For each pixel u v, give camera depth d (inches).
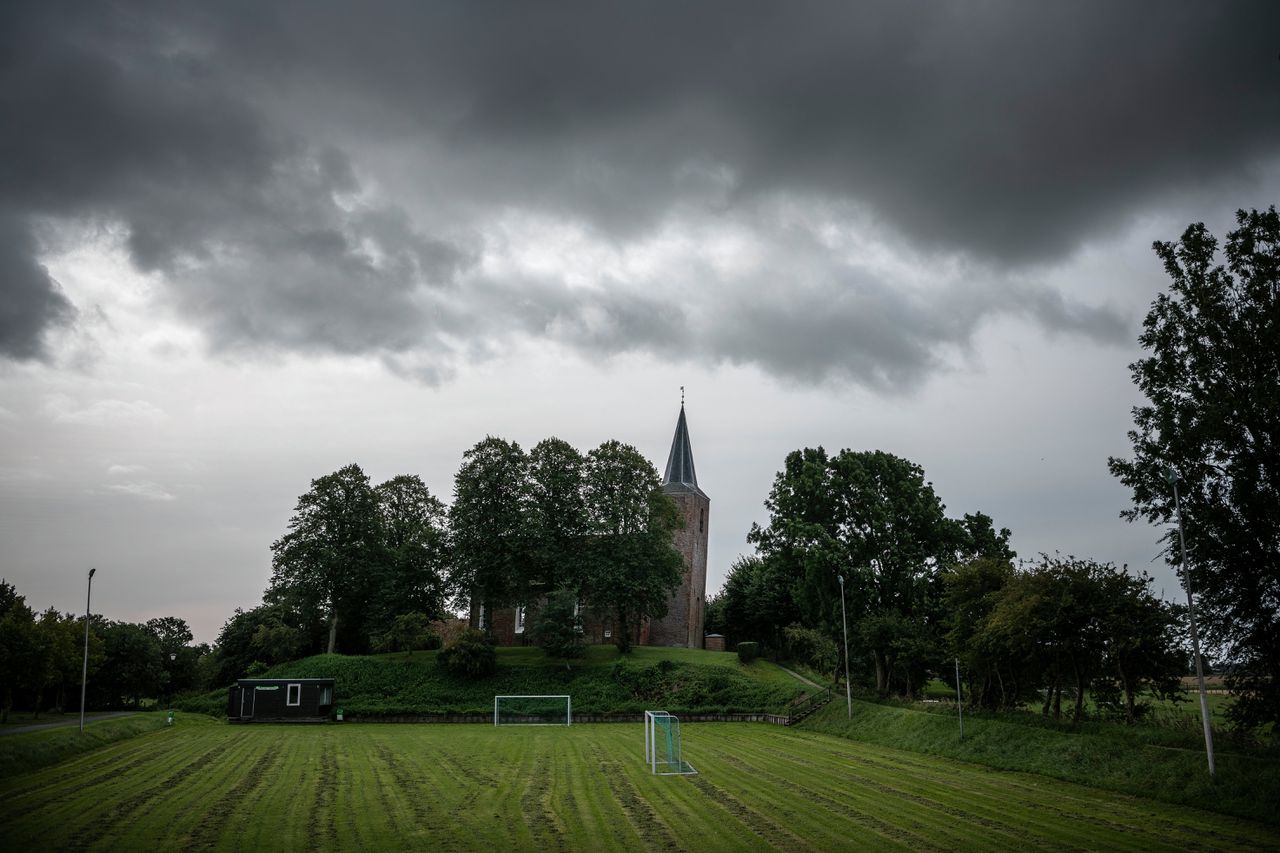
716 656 3331.7
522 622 3745.1
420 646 3351.4
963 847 922.1
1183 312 1472.7
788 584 3117.6
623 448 3395.7
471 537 3228.3
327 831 979.3
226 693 2974.9
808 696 2736.2
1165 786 1236.5
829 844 933.8
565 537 3326.8
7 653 2245.3
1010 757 1588.3
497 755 1739.7
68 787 1290.6
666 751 1744.6
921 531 2655.0
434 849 898.7
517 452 3383.4
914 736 1953.7
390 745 1940.2
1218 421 1357.0
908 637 2359.7
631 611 3282.5
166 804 1144.8
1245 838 971.3
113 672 3368.6
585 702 2859.3
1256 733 1440.7
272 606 3408.0
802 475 2787.9
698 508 4023.1
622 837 960.3
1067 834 988.6
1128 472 1508.4
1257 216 1406.3
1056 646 1600.6
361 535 3388.3
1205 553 1385.3
